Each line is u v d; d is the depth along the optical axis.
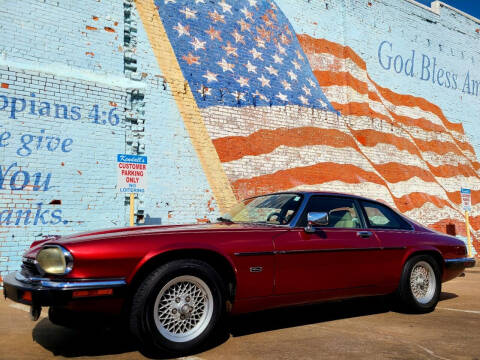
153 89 8.48
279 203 4.23
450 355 3.03
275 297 3.53
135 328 2.87
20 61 7.10
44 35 7.39
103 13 8.10
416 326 3.94
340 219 4.26
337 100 11.73
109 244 2.92
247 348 3.19
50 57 7.39
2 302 5.20
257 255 3.43
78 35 7.75
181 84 8.87
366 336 3.55
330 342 3.36
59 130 7.29
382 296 4.65
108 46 8.05
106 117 7.81
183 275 3.06
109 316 2.91
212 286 3.17
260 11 10.67
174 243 3.09
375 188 11.57
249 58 10.13
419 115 13.95
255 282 3.40
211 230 3.42
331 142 11.16
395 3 14.01
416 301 4.47
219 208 8.89
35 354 3.04
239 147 9.43
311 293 3.74
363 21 12.95
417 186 12.77
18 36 7.15
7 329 3.83
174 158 8.52
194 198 8.62
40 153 7.05
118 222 7.70
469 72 16.22
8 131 6.82
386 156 12.31
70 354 3.05
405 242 4.51
